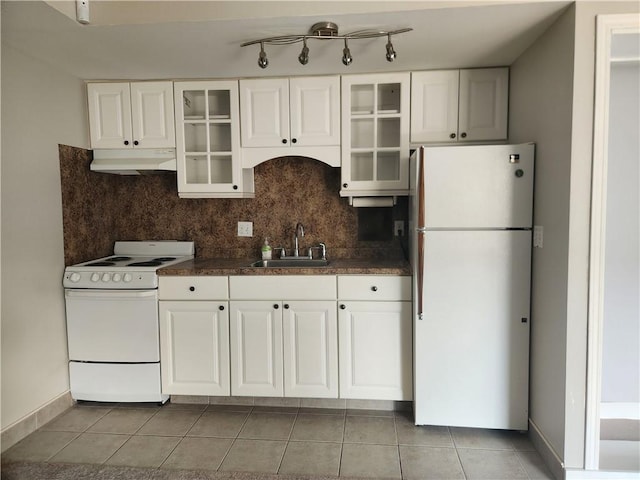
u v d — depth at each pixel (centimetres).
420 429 247
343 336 261
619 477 193
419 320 237
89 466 214
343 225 315
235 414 268
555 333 202
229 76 281
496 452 223
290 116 280
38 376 253
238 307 266
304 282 261
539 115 219
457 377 238
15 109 234
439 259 233
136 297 268
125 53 238
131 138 291
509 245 228
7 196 229
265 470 210
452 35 215
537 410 224
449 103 270
